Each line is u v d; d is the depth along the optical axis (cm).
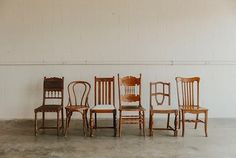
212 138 473
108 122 581
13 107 587
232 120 587
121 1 583
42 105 532
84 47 587
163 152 402
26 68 587
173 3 585
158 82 545
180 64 589
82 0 582
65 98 587
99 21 585
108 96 538
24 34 584
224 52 590
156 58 588
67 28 585
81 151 406
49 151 406
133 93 530
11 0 580
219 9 586
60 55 587
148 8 585
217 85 592
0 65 586
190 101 527
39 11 583
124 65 588
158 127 550
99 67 587
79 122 579
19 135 491
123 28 586
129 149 415
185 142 450
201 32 588
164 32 586
